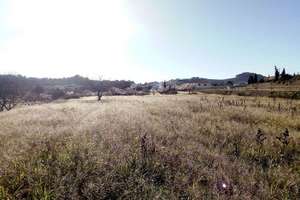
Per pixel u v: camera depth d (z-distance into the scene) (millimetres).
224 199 5301
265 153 9039
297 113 20938
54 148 7746
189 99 38656
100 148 7602
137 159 6957
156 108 22000
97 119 13742
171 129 11812
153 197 5090
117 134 9719
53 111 20578
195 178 6344
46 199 4719
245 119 17000
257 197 5633
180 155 7773
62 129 10602
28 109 24766
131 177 5809
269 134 12125
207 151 8492
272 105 28312
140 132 10336
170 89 106125
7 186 5430
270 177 6922
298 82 107875
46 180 5500
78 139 8672
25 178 5660
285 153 9273
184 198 5305
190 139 10055
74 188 5238
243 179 6500
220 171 6730
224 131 12000
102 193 5133
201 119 15633
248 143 10109
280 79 129750
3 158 6891
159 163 6812
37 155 6980
